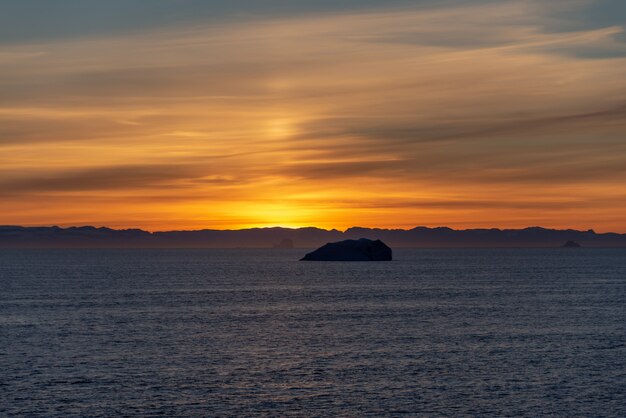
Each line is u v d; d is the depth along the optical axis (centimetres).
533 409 5266
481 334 8700
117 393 5669
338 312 11369
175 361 6938
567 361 6894
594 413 5178
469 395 5631
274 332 8944
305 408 5303
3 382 5988
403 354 7294
